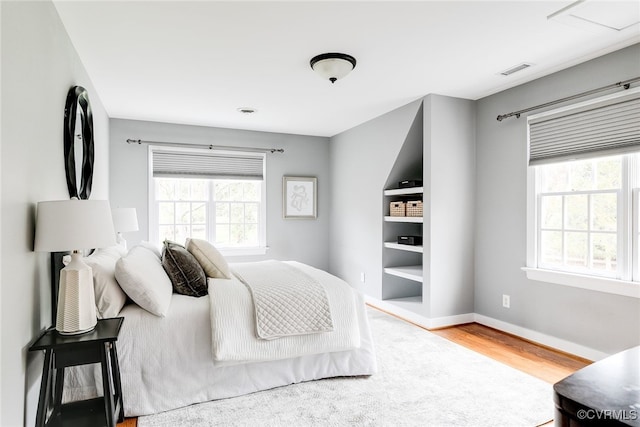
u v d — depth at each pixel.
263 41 2.55
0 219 1.31
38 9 1.75
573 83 3.02
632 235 2.69
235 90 3.58
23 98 1.55
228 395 2.27
